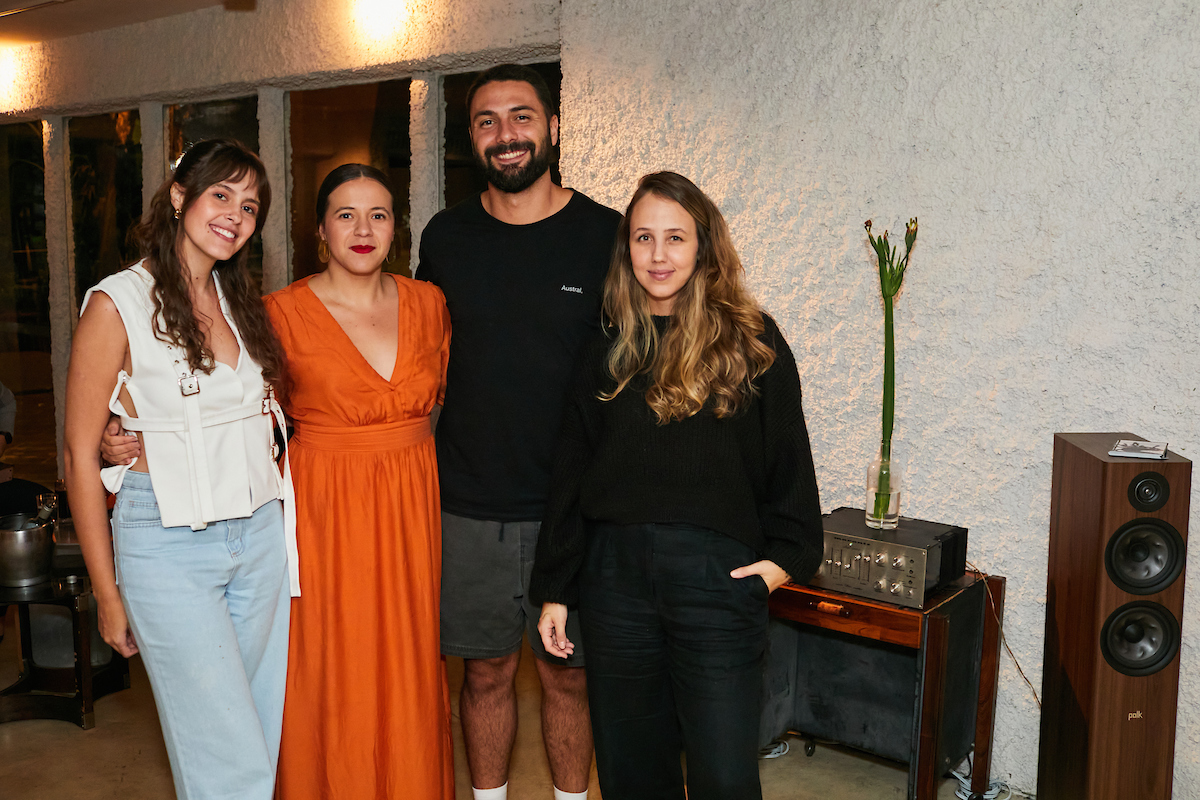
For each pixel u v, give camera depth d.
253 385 1.96
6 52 5.35
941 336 2.65
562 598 2.04
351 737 2.09
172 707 1.89
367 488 2.07
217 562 1.90
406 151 3.94
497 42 3.45
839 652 2.85
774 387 1.89
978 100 2.52
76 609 3.02
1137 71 2.31
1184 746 2.42
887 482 2.50
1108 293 2.40
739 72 2.91
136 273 1.85
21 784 2.71
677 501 1.85
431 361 2.19
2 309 6.03
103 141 5.21
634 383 1.91
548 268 2.24
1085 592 2.21
